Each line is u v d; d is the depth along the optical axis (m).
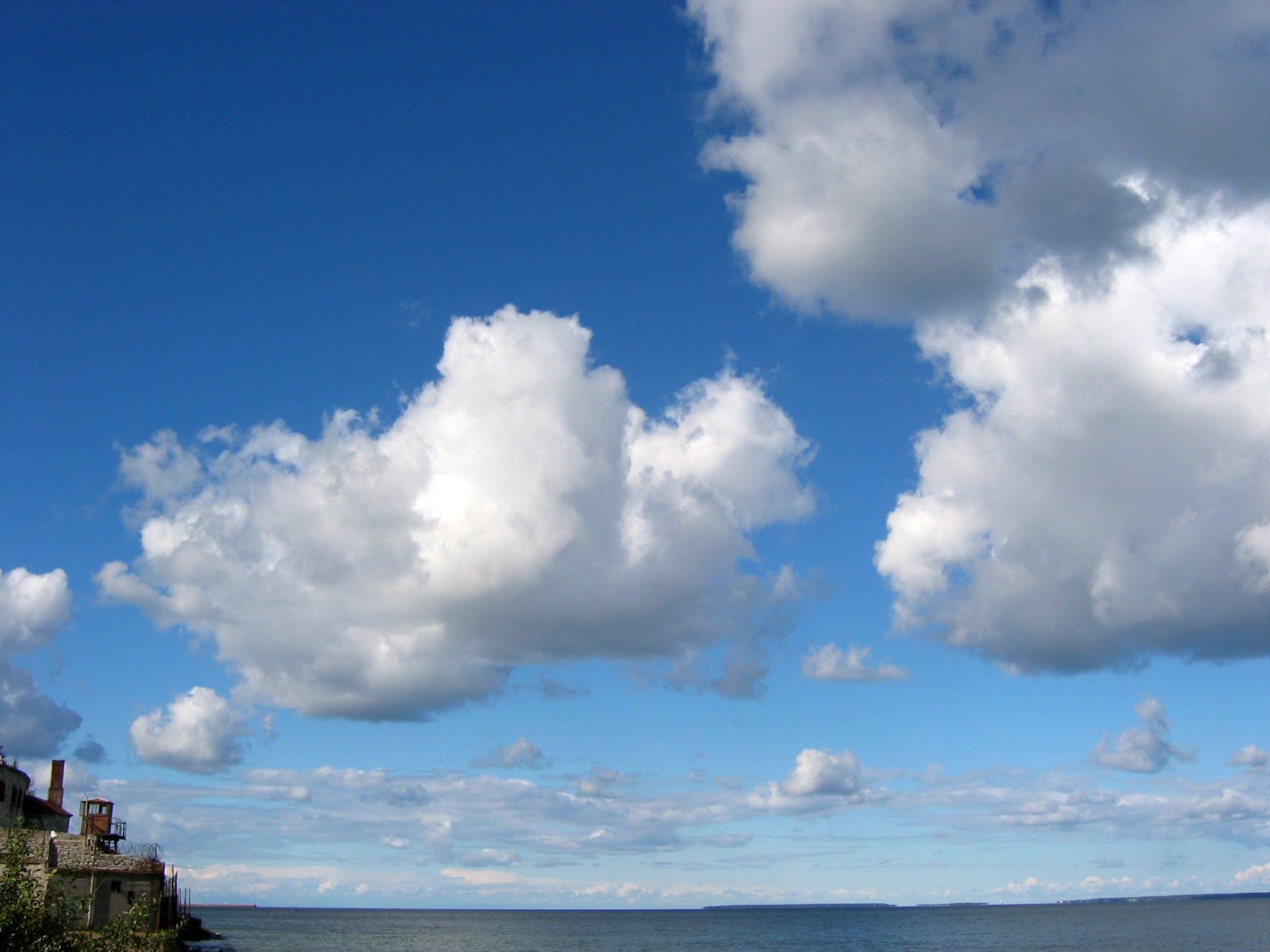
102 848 110.38
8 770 110.25
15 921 44.25
